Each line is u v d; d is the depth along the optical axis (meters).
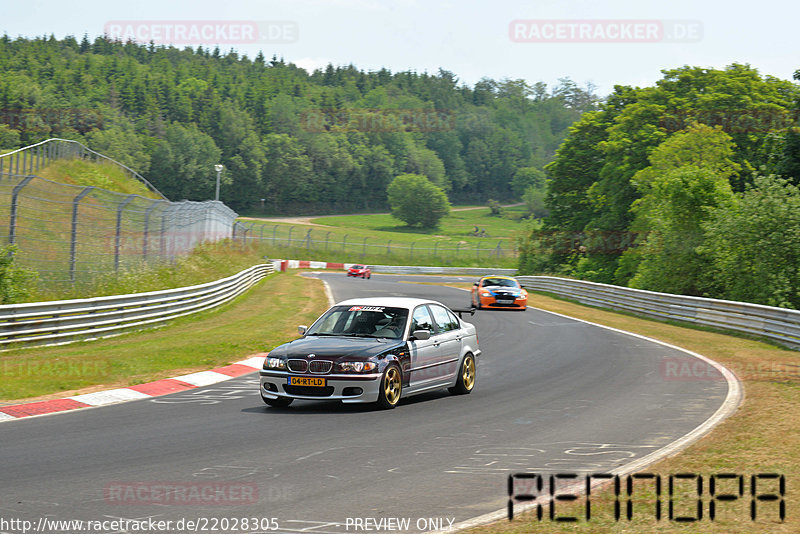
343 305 16.53
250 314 35.59
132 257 35.88
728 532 7.28
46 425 12.94
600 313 42.22
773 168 54.12
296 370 14.36
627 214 79.69
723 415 14.03
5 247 26.16
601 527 7.50
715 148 65.25
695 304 34.47
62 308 23.86
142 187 69.25
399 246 162.62
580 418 13.92
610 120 93.31
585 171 94.31
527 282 68.56
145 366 19.73
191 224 49.22
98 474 9.60
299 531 7.46
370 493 8.84
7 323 21.53
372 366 14.40
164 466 10.07
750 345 26.39
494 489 9.04
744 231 38.12
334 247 137.38
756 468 9.63
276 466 10.12
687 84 82.38
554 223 97.31
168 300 30.67
